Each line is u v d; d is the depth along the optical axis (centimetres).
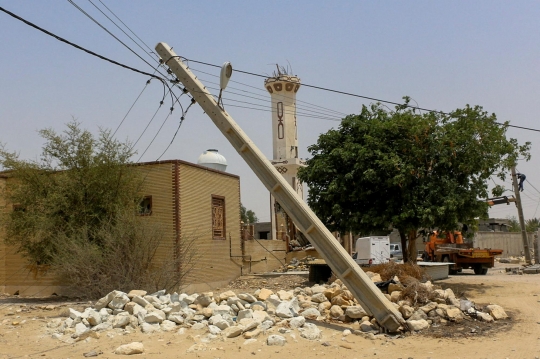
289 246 3503
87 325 1227
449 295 1451
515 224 7400
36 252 1973
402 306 1328
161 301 1341
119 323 1205
